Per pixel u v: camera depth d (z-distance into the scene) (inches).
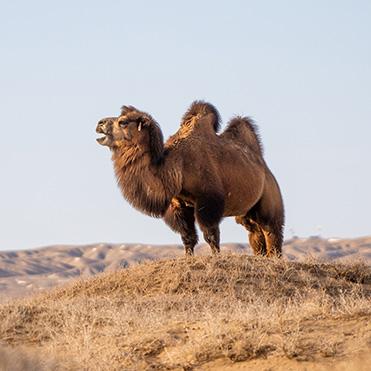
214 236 3038.9
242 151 3198.8
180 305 2212.1
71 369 1673.2
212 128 3149.6
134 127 2984.7
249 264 2578.7
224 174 3093.0
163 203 3006.9
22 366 1633.9
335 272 2652.6
